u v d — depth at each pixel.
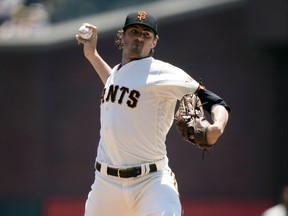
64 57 49.09
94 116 48.75
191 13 49.38
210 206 48.78
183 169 48.56
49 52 48.97
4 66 49.00
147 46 20.88
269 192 49.22
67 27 50.16
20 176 48.69
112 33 48.72
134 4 51.53
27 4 54.53
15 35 51.69
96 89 48.84
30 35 51.06
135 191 20.86
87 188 48.59
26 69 48.94
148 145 20.78
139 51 20.78
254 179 49.22
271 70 49.66
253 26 48.94
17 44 48.81
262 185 49.25
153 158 20.91
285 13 48.38
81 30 23.08
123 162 20.91
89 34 23.14
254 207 49.03
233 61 49.62
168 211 20.22
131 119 20.64
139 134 20.67
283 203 41.22
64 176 48.66
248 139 49.44
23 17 53.12
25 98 48.91
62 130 48.81
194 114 20.34
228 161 49.16
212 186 48.94
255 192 49.19
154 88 20.45
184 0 50.22
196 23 49.47
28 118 48.78
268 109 49.53
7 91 48.97
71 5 53.28
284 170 49.38
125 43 20.98
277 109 49.53
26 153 48.78
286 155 49.38
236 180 49.09
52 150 48.84
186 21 49.44
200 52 49.44
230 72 49.56
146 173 20.81
